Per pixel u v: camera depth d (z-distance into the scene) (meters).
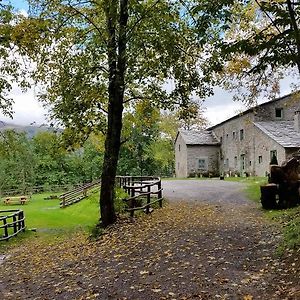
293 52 9.35
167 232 11.91
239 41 9.60
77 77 13.88
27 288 8.62
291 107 37.53
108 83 14.26
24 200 35.66
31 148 48.97
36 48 13.48
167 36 12.81
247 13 13.38
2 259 12.97
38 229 19.78
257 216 13.66
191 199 20.33
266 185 14.94
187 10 12.66
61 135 15.53
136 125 17.42
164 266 8.49
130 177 21.86
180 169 50.12
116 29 13.14
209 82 14.42
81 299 7.13
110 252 10.65
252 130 37.31
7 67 14.62
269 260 8.16
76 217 24.48
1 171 47.78
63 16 13.53
